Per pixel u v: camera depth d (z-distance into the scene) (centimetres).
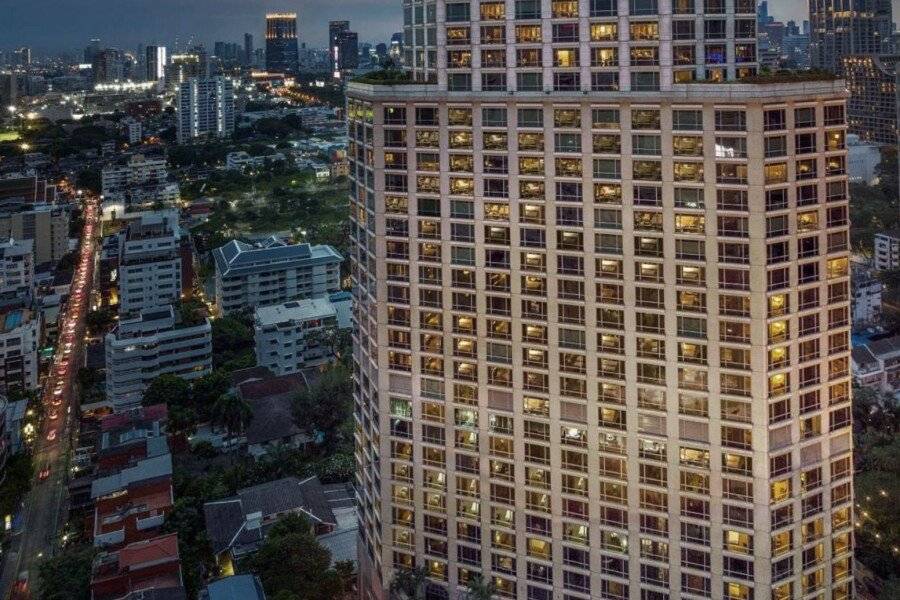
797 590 10450
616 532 10925
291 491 16025
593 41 10488
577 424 10981
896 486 14512
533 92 10788
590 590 11181
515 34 10838
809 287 10169
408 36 12269
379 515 12606
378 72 12681
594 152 10519
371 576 13312
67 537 16900
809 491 10438
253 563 13762
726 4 10294
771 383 10012
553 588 11400
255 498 15850
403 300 11894
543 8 10662
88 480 18775
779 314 10000
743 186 9775
